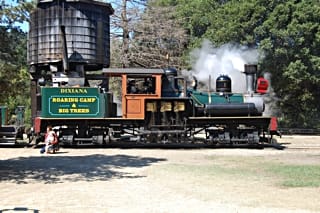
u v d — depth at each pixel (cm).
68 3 2427
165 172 1326
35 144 2238
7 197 963
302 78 3003
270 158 1723
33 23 2483
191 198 940
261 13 3092
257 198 940
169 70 2269
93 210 833
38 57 2459
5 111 2577
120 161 1623
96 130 2214
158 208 848
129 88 2211
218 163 1557
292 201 911
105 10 2544
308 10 2989
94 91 2216
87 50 2447
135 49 3534
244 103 2256
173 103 2198
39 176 1267
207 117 2228
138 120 2216
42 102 2189
